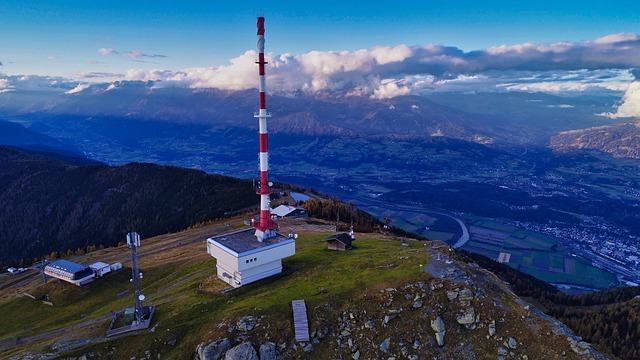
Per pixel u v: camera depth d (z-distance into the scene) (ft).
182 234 597.11
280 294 249.34
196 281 329.52
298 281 277.64
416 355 201.87
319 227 531.91
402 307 222.89
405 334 210.18
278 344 207.00
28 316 330.34
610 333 410.31
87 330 250.57
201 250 468.75
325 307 227.20
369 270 273.13
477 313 216.54
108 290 365.20
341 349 206.39
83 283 370.53
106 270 387.96
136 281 257.34
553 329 205.67
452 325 213.87
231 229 594.65
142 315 252.62
